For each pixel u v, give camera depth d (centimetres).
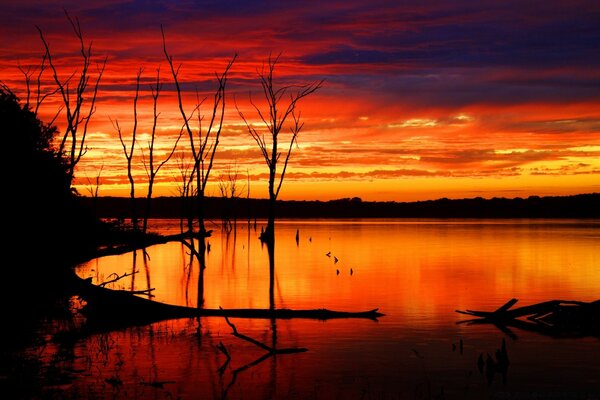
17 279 1895
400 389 1146
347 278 2797
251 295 2294
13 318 1822
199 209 4012
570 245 4984
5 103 2992
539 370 1275
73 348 1455
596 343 1513
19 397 1084
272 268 3266
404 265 3375
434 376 1233
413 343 1509
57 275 1902
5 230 1972
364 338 1560
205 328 1695
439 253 4200
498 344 1504
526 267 3241
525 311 1759
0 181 2097
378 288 2464
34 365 1295
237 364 1315
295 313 1841
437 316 1855
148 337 1580
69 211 2531
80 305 2095
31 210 2089
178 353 1409
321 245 5159
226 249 4803
